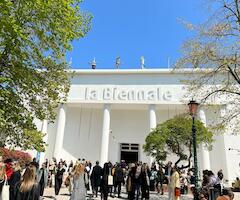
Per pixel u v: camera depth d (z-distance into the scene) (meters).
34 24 9.94
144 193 12.86
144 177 12.99
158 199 14.51
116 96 32.22
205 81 13.41
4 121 10.02
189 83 14.17
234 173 27.77
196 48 12.85
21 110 11.02
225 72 12.79
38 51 10.39
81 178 7.89
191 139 16.86
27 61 11.03
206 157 27.97
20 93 11.20
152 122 30.38
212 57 12.50
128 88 32.41
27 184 4.64
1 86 10.23
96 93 32.75
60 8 9.57
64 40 10.46
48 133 32.34
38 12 9.27
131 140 33.44
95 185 13.94
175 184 11.45
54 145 31.17
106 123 31.30
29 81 10.80
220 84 13.28
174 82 31.69
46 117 12.29
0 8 8.13
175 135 17.31
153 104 31.19
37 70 11.52
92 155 33.16
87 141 33.84
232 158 28.27
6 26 8.27
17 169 7.95
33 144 10.75
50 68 11.70
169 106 31.75
